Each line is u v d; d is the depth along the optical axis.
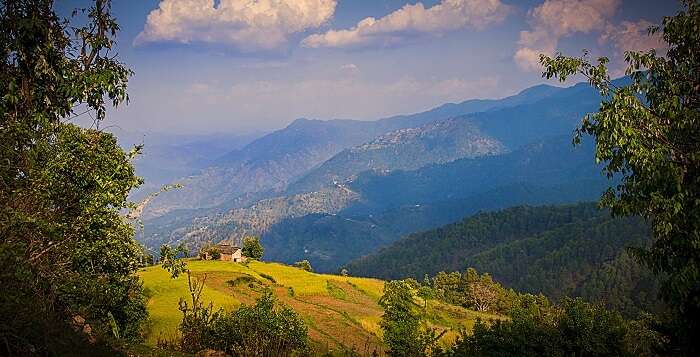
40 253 10.59
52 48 14.05
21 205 10.62
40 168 12.70
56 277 11.12
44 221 10.51
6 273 9.07
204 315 20.72
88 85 14.50
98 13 14.75
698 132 10.91
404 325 40.69
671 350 15.36
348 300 82.31
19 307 9.27
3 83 13.39
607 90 11.11
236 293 64.12
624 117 10.52
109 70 14.73
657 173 10.52
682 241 10.60
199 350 19.22
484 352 23.72
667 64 11.73
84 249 13.65
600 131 11.20
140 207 16.88
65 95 14.51
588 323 22.95
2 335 8.87
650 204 10.83
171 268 19.52
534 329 23.36
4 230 9.66
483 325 24.84
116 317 22.62
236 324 20.48
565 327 23.47
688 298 11.51
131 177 16.59
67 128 14.52
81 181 14.20
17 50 13.59
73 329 12.15
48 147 13.40
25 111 13.70
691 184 10.57
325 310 66.19
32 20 13.23
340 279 98.88
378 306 81.00
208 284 66.19
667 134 10.97
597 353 22.33
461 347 24.75
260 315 22.33
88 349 12.04
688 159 10.74
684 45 11.50
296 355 23.84
